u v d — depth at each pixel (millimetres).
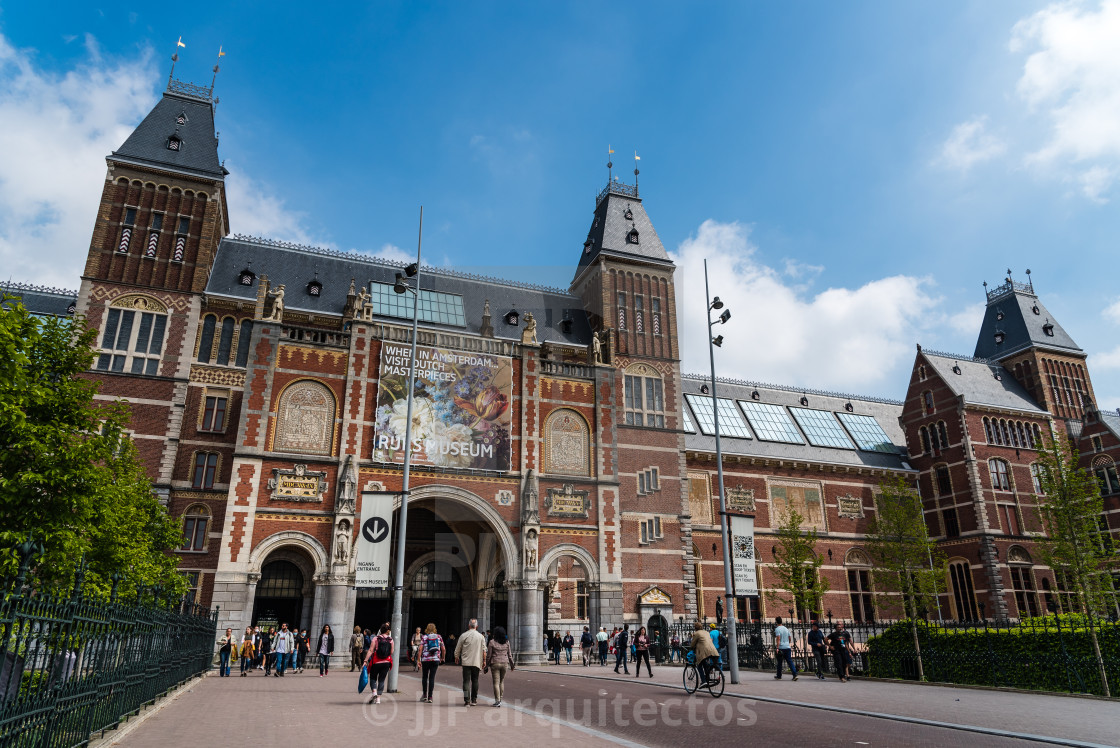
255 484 35625
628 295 54375
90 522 19812
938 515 63406
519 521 39906
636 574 47250
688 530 49844
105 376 40000
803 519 58531
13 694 7738
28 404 18031
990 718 15617
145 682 15352
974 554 60000
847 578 58688
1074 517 30641
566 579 44219
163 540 32250
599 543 41594
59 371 19188
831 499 60750
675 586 48031
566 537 41031
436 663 19609
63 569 17516
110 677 12016
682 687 23875
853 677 27766
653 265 55562
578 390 44031
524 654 37312
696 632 21797
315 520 36156
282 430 37031
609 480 42875
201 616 27672
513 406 42000
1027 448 64375
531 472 40812
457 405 40406
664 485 50188
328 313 45719
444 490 38844
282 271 47844
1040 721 15125
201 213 44875
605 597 40906
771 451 60188
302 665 33625
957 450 62688
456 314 50125
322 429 37781
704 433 58594
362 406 38531
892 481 63188
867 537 59469
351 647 34594
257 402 36719
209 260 44500
